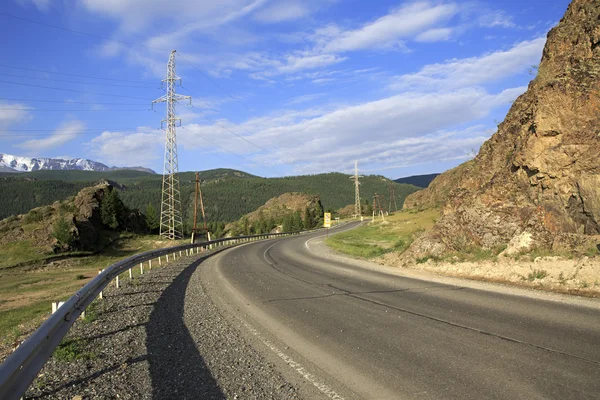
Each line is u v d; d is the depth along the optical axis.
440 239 15.91
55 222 58.06
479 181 17.39
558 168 12.52
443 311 8.17
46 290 30.31
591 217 11.24
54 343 5.37
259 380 5.09
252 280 14.52
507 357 5.37
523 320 7.12
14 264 48.59
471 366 5.13
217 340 6.95
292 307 9.43
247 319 8.45
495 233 13.91
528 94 16.55
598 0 14.36
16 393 3.79
